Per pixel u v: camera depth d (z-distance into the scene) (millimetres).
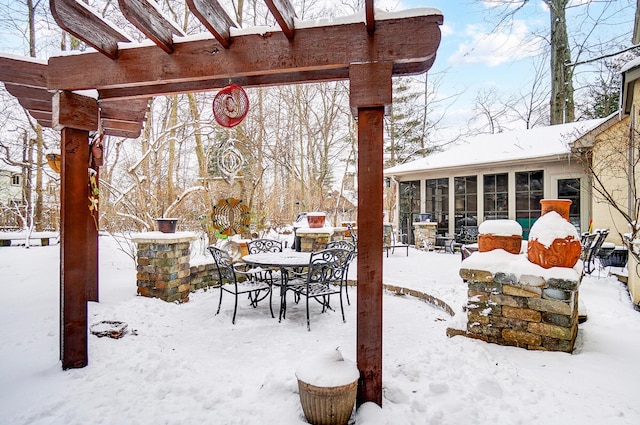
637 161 4078
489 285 2838
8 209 9859
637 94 4285
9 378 2354
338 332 3439
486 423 1867
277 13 1897
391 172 10625
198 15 1880
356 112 2182
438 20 2018
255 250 5332
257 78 2611
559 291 2602
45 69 2717
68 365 2473
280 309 3873
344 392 1833
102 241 6953
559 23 9617
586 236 5562
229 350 2951
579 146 6375
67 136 2543
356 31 2088
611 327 3141
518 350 2662
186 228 9359
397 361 2645
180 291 4340
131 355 2717
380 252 2072
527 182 8617
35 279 4859
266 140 10531
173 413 1995
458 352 2637
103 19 2268
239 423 1904
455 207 9750
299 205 14070
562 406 1987
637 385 2178
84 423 1899
